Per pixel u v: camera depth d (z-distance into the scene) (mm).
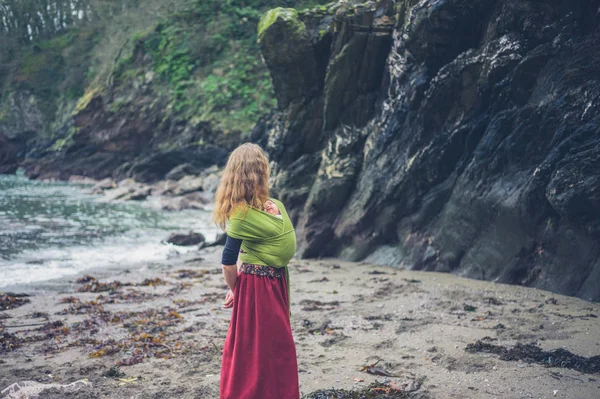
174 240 12914
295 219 11336
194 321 5848
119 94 32312
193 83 30484
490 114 8344
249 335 3113
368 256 9898
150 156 28703
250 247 3197
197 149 28156
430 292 6973
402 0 9828
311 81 11539
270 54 11406
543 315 5684
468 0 8492
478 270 7977
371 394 3748
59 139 40094
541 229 7203
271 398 3031
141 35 33062
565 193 6512
